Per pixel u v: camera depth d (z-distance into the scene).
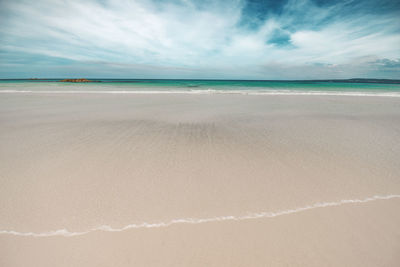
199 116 7.05
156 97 12.31
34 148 3.85
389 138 4.74
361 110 8.34
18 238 1.78
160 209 2.18
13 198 2.31
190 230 1.91
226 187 2.61
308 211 2.16
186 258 1.65
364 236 1.84
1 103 9.08
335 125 5.94
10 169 2.99
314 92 17.33
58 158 3.41
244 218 2.06
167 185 2.63
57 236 1.81
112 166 3.15
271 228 1.94
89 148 3.90
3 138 4.43
